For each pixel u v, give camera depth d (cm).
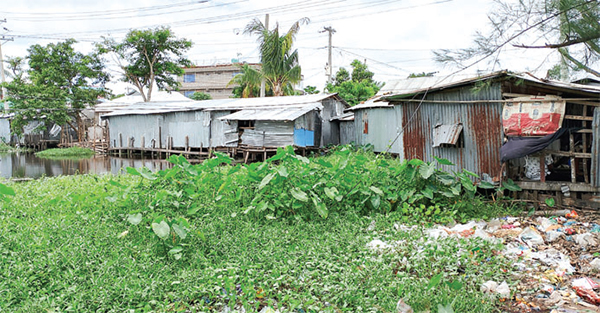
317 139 2231
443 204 733
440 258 493
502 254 525
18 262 445
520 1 434
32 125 3703
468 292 410
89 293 396
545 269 488
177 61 3431
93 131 3297
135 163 2186
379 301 399
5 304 370
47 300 379
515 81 755
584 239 558
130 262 466
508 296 421
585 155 721
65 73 3169
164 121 2558
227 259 511
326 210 657
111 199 659
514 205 761
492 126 803
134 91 4234
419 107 888
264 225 641
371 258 508
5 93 3102
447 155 856
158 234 493
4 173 1767
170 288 430
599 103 708
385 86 1591
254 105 2241
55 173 1758
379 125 1802
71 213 659
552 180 806
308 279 452
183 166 736
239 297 413
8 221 591
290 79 2630
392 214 693
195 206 664
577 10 401
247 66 2641
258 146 2006
